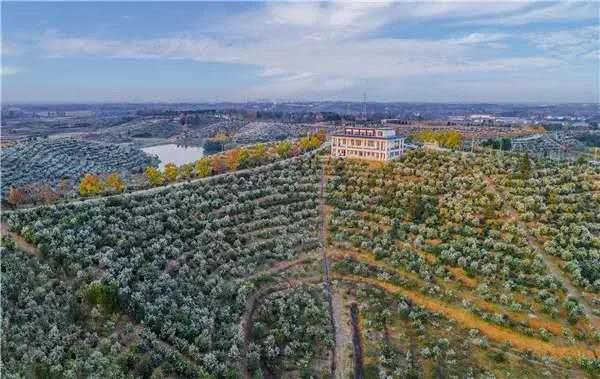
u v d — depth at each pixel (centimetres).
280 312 10762
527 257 11562
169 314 9569
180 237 12294
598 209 12862
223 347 9344
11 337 8194
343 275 12194
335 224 13862
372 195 15025
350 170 16838
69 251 10362
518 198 13588
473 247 11994
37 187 17875
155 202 13575
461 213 13362
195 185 15400
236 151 19988
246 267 12056
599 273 10812
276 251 12706
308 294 11419
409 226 13288
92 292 9100
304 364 9394
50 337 8281
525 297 10569
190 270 11238
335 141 18575
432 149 18275
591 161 17000
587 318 9894
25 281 9419
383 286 11725
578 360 9206
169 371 8300
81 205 12788
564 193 13838
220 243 12450
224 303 10656
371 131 18325
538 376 8988
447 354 9562
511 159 16200
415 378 8956
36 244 10569
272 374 9231
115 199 13325
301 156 18962
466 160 16338
